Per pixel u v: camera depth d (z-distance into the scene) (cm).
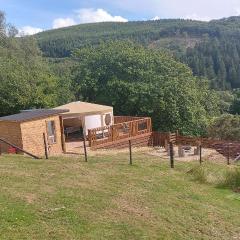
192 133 4091
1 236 847
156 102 3834
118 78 4044
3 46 5656
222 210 1231
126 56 4122
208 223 1101
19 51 5672
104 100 3975
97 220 1004
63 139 2419
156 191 1337
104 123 3077
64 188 1245
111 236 922
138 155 2350
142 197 1246
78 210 1053
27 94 3800
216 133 4144
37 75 4178
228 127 4134
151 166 1761
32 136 2206
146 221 1039
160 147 2933
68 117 2895
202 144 3016
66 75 4666
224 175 1582
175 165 1852
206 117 4341
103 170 1584
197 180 1568
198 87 4794
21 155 1875
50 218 980
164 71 4169
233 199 1373
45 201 1096
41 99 3884
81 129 3014
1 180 1268
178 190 1385
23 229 895
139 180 1459
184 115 4009
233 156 2670
